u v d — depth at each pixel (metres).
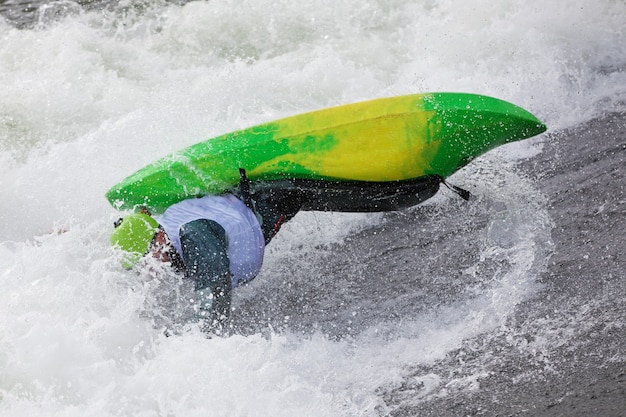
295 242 20.77
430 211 21.53
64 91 28.45
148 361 14.23
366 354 15.47
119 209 18.05
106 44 31.28
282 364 14.70
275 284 19.09
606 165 21.91
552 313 15.47
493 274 17.69
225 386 13.66
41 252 16.80
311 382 14.46
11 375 13.89
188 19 32.47
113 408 13.28
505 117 17.88
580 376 13.37
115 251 15.75
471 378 13.97
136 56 30.92
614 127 24.61
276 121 18.23
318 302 18.09
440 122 17.97
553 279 16.73
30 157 25.42
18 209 22.22
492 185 21.22
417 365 14.77
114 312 15.30
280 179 17.67
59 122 27.30
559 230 18.81
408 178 18.39
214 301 15.23
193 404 13.41
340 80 28.98
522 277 17.14
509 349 14.65
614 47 29.70
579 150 23.48
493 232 19.61
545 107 26.98
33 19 35.44
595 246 17.59
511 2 30.92
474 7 31.19
